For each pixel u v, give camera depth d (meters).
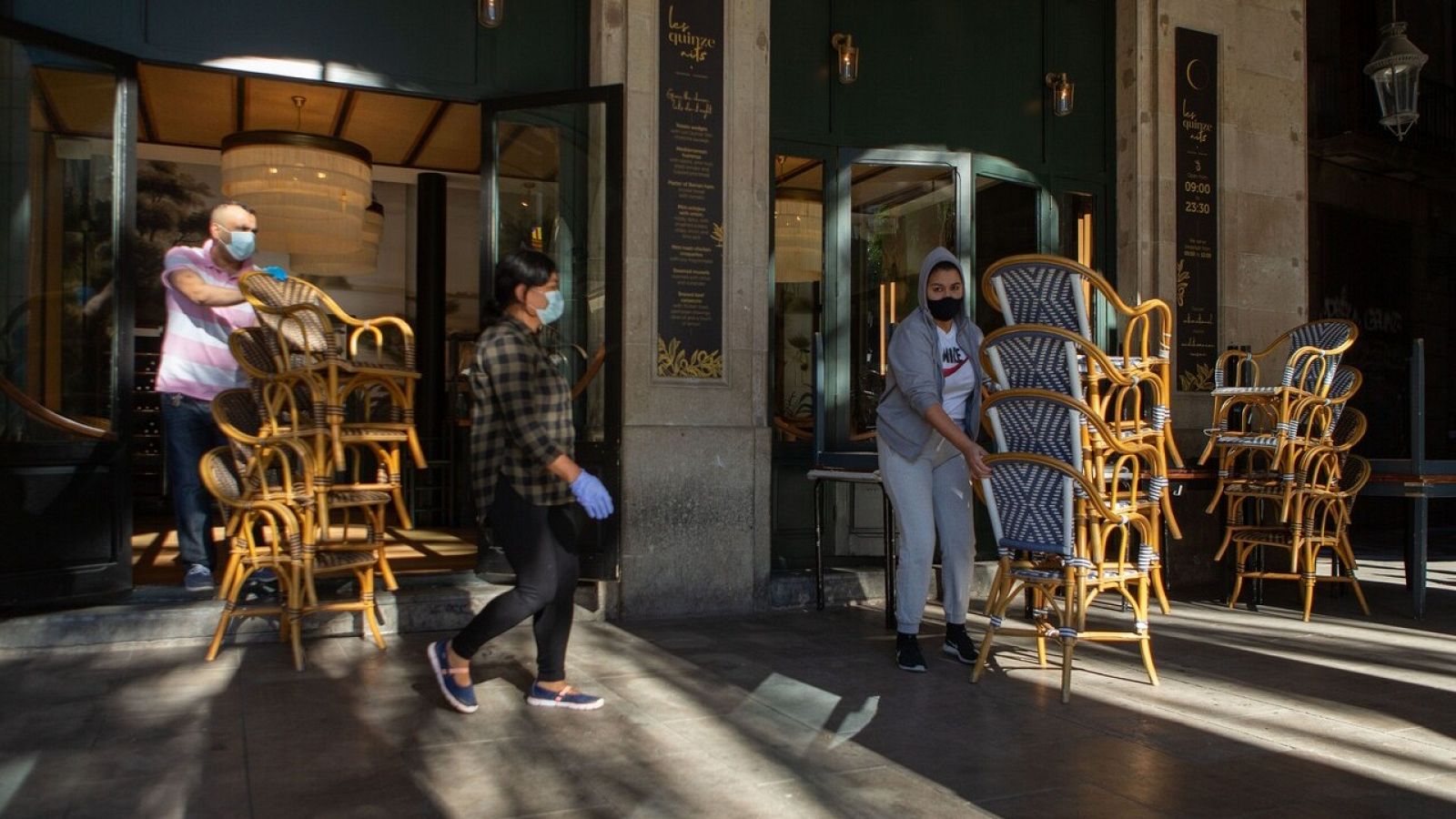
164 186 10.88
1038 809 2.76
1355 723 3.60
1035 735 3.42
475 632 3.55
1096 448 4.28
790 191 6.29
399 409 4.66
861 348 6.45
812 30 6.34
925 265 4.32
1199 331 7.12
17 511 4.55
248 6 5.11
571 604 3.70
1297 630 5.30
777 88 6.25
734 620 5.45
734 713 3.66
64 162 4.83
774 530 6.29
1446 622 5.55
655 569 5.46
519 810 2.72
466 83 5.53
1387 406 11.41
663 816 2.69
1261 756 3.23
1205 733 3.47
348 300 11.62
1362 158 10.74
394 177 11.33
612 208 5.47
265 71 5.12
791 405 6.35
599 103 5.51
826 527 6.39
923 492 4.34
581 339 5.66
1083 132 7.11
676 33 5.63
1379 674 4.31
